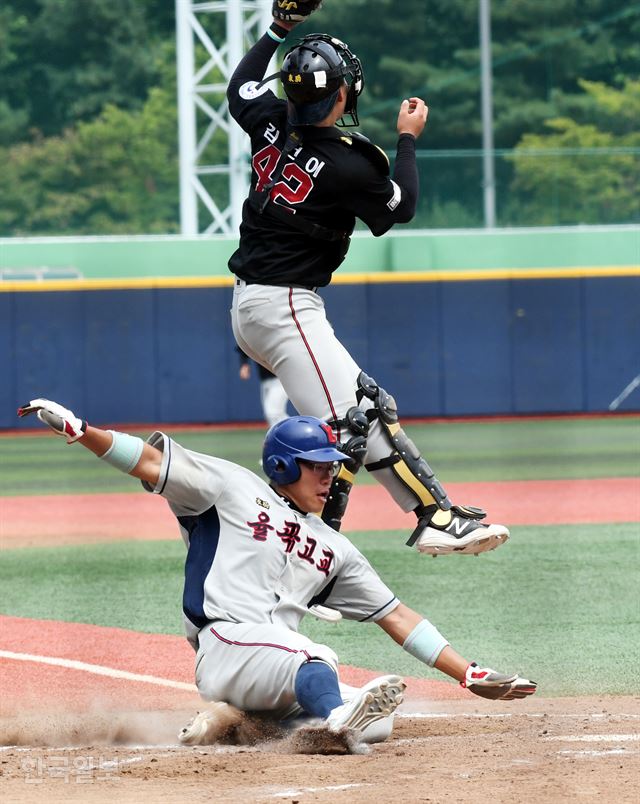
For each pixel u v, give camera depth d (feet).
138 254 259.19
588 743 50.42
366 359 236.02
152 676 68.23
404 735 53.47
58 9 416.05
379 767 45.65
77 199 378.53
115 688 65.57
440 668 54.24
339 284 234.99
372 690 47.42
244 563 52.29
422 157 274.57
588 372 239.91
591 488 147.95
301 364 57.36
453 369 238.27
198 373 236.84
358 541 114.62
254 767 46.09
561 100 382.42
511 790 41.50
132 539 118.32
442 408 238.27
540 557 103.91
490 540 58.65
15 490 159.33
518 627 78.48
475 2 402.93
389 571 99.09
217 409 237.45
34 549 112.88
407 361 237.04
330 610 55.31
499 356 238.89
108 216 379.35
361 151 56.65
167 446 51.72
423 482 58.65
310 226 56.80
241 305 58.34
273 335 57.62
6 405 237.04
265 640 50.62
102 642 76.84
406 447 58.54
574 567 99.19
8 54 415.85
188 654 73.67
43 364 235.61
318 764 46.34
